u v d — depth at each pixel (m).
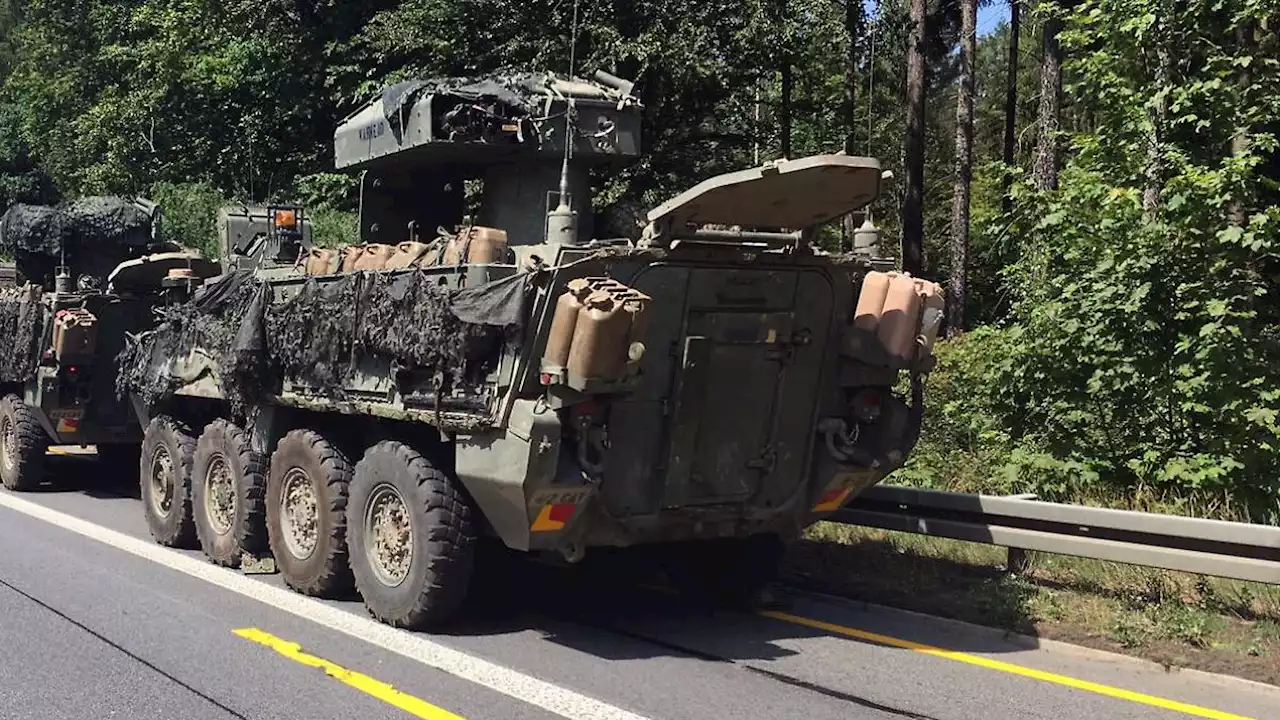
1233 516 8.42
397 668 6.18
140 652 6.50
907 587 7.84
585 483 6.14
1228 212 9.45
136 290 12.38
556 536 6.35
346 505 7.60
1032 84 41.62
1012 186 10.52
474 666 6.22
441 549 6.70
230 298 9.03
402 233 8.98
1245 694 5.79
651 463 6.60
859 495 7.84
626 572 8.69
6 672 6.13
